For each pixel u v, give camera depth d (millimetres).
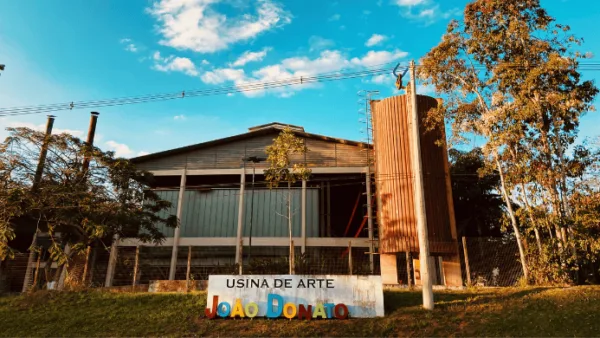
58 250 20438
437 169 24969
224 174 34469
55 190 21484
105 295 17125
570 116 20969
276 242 31812
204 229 33625
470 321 13492
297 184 36094
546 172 20344
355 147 34844
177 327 14094
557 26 21688
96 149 24172
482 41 22578
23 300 16859
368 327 13586
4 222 20016
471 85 22969
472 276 21047
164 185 38344
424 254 15125
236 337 13219
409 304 15375
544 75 20406
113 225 23328
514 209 24828
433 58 23234
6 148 21453
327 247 31922
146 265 31188
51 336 13805
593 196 20047
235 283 15109
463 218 34938
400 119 25953
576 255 19375
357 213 41031
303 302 14680
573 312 13391
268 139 35844
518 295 15664
